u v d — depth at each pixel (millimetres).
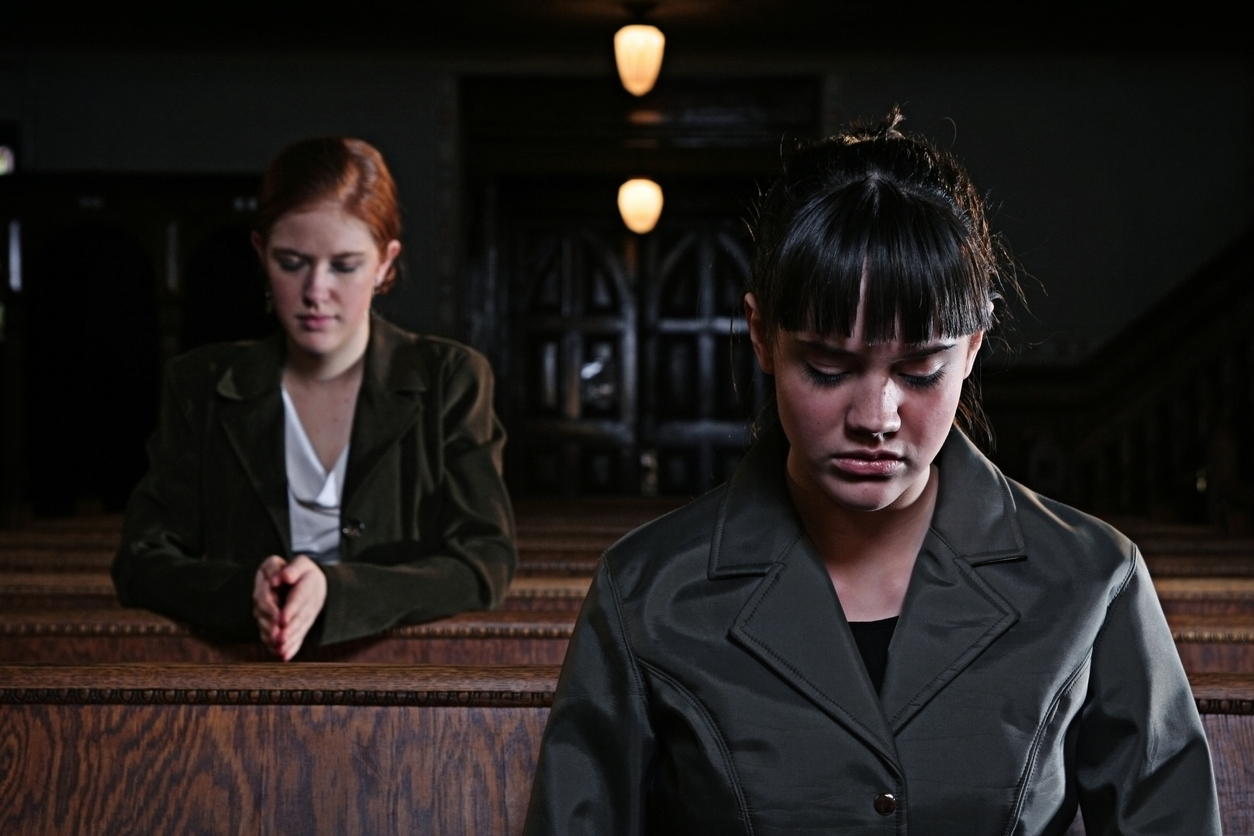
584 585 2783
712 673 1165
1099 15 9156
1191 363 7977
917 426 1087
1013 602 1170
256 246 2102
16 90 9984
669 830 1221
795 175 1146
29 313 8531
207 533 2148
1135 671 1175
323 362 2139
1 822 1594
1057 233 10141
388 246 2113
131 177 8367
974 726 1137
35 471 8594
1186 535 4984
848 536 1207
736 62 10102
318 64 10102
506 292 11000
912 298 1025
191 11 9102
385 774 1614
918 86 10133
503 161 10461
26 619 2221
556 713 1236
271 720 1621
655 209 9797
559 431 11008
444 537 2160
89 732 1614
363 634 1961
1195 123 10117
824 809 1132
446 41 9797
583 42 9820
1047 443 8461
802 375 1091
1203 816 1169
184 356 2217
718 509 1241
